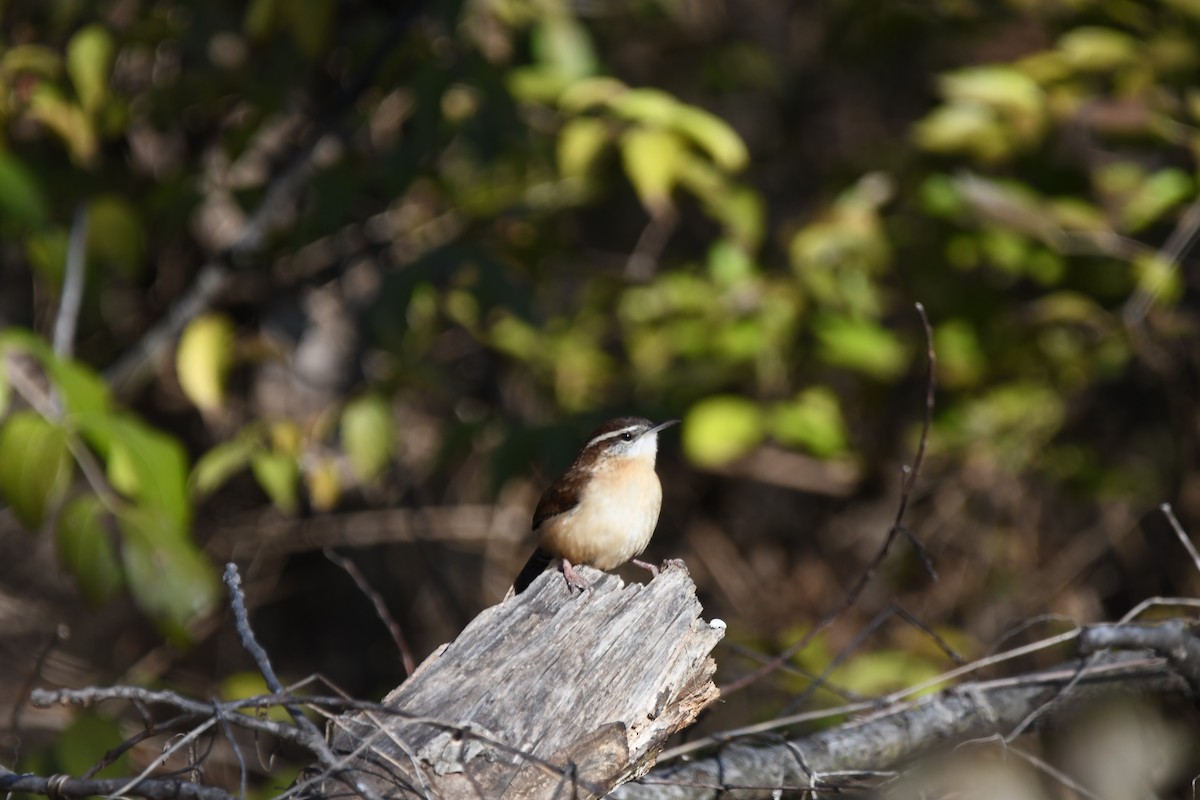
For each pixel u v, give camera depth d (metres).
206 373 11.18
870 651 14.70
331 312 14.15
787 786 7.27
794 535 16.45
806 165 17.25
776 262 13.59
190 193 12.10
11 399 12.15
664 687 5.90
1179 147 12.13
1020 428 13.28
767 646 11.65
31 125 12.88
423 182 13.28
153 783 5.18
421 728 5.53
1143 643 7.44
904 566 14.98
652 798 7.06
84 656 14.44
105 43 11.33
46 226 10.27
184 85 12.09
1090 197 12.77
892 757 7.91
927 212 11.97
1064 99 11.41
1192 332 12.79
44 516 8.21
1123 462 14.84
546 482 15.51
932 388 7.73
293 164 12.27
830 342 11.61
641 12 14.89
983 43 14.92
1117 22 12.59
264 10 11.09
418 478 15.21
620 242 17.64
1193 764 8.33
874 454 14.54
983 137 11.67
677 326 12.45
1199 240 13.86
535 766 5.45
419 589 15.75
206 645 15.59
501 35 12.98
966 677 11.60
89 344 14.10
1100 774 8.11
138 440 8.49
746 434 11.27
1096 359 12.63
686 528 16.48
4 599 13.79
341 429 12.47
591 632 6.03
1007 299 13.06
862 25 15.11
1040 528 15.17
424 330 13.05
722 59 15.52
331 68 13.45
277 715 10.55
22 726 11.28
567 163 10.95
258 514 15.45
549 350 12.99
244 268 12.50
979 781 7.62
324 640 15.63
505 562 15.66
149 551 8.20
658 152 10.68
